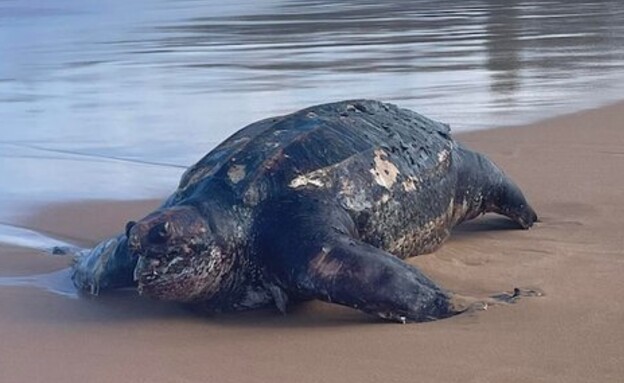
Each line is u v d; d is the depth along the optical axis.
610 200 7.02
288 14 23.16
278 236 4.91
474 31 18.12
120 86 13.62
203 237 4.72
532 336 4.41
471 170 6.30
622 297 4.89
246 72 14.27
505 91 11.95
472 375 4.01
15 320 4.93
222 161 5.21
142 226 4.58
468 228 6.49
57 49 18.44
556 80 12.62
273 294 4.95
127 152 9.57
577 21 19.20
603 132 9.44
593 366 4.05
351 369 4.14
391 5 24.33
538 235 6.22
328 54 15.77
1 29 22.98
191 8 26.64
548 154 8.65
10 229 7.01
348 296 4.69
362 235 5.33
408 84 12.64
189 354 4.40
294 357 4.31
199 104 11.88
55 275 5.77
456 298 4.81
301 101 11.68
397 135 5.85
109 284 5.30
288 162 5.19
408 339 4.45
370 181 5.40
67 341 4.61
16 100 12.88
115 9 27.58
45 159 9.41
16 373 4.21
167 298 4.77
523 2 23.69
